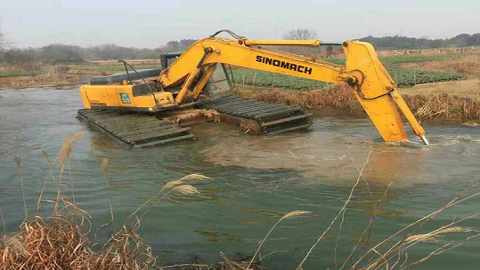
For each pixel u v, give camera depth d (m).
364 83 8.67
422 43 97.69
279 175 7.34
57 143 11.05
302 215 5.56
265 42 10.60
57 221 4.31
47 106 19.70
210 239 5.02
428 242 4.58
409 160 7.69
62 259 3.73
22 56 63.25
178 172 7.88
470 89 16.47
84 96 14.61
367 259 4.30
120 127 11.29
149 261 4.14
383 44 100.62
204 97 14.28
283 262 4.38
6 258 3.60
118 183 7.32
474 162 7.39
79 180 7.56
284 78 27.31
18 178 7.84
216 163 8.36
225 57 11.74
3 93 28.06
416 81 22.19
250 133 11.21
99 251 4.61
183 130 10.66
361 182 6.69
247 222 5.46
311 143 9.66
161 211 5.93
